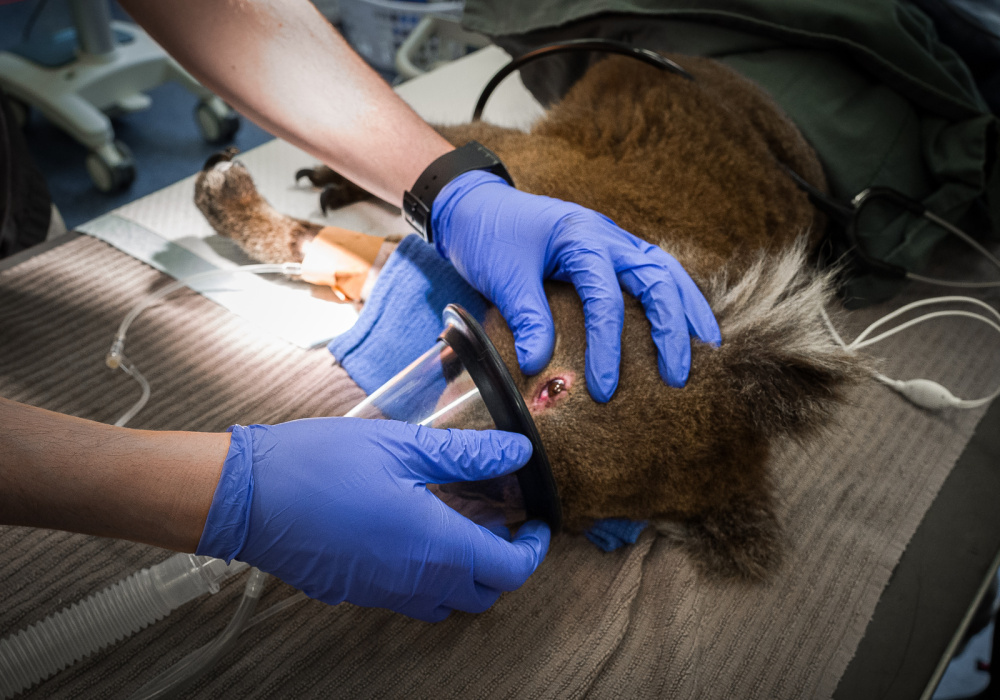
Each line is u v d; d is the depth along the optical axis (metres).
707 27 1.93
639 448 1.03
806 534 1.27
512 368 1.13
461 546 0.97
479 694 1.03
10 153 1.83
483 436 0.96
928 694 1.08
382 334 1.37
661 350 1.08
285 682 1.02
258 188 1.84
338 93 1.33
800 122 1.77
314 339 1.48
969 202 1.73
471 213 1.27
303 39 1.32
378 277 1.41
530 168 1.52
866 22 1.73
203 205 1.68
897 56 1.74
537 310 1.14
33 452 0.83
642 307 1.16
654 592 1.18
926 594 1.20
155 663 1.02
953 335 1.67
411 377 1.05
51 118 3.09
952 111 1.76
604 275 1.12
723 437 1.05
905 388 1.49
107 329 1.48
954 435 1.45
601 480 1.04
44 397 1.34
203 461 0.89
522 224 1.23
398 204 1.39
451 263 1.40
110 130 3.06
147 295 1.56
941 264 1.87
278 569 0.95
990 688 1.65
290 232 1.65
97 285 1.57
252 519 0.90
